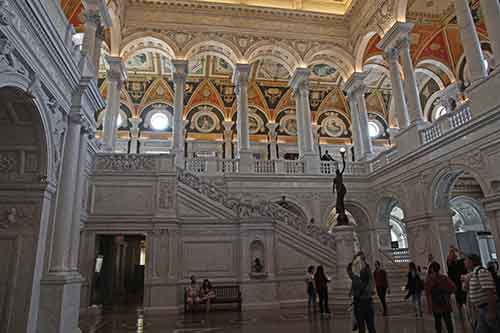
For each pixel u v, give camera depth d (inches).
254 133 1055.6
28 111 281.3
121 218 527.2
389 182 709.3
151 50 815.1
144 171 550.9
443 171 549.6
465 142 503.8
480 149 476.7
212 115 1048.2
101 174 538.3
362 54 855.7
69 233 338.3
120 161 549.6
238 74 807.7
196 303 488.7
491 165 459.2
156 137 1002.1
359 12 841.5
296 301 531.2
